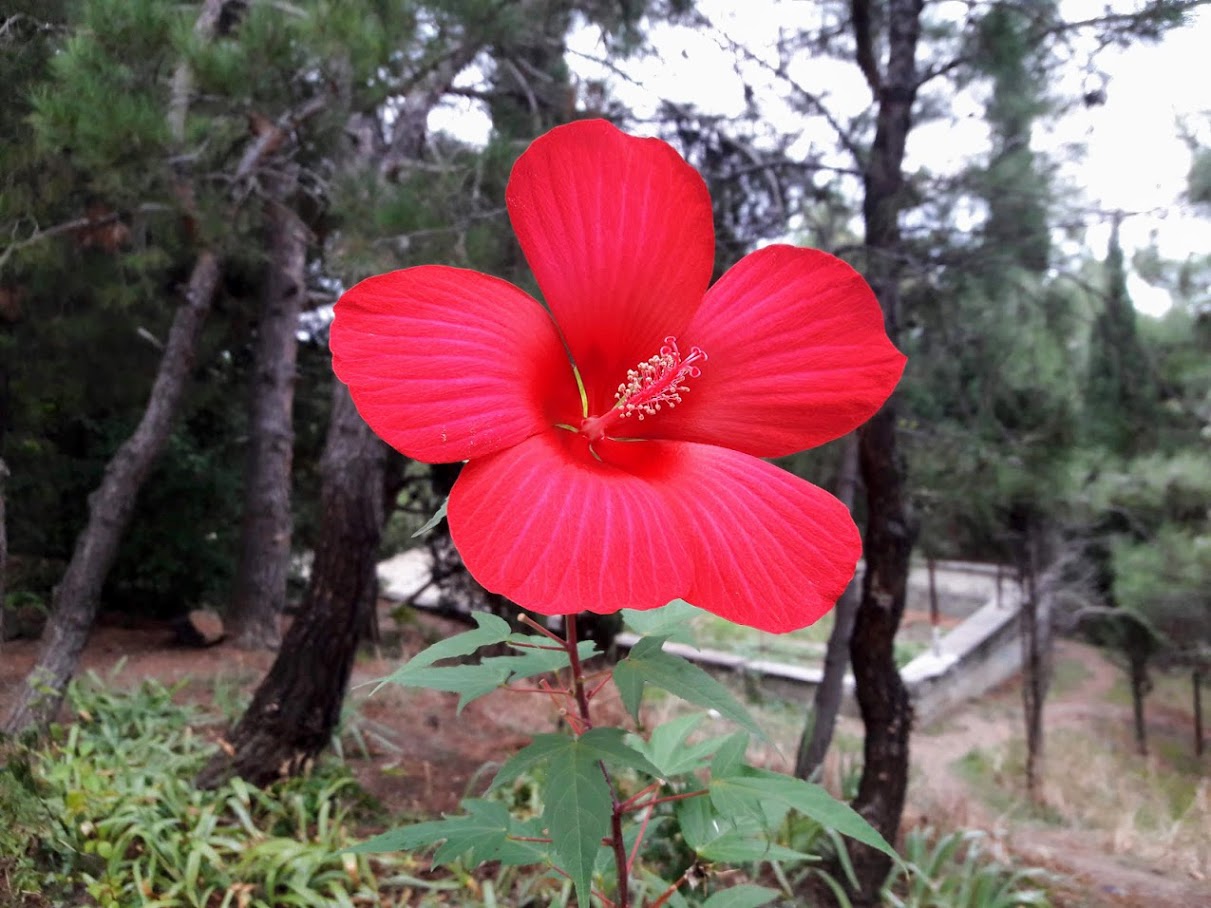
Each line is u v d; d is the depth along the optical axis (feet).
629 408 0.87
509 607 5.08
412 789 3.23
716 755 1.11
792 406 0.88
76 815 2.22
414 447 0.72
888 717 2.83
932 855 3.10
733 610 0.74
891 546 2.80
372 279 0.75
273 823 2.67
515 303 0.85
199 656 4.99
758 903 1.23
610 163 0.85
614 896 2.06
